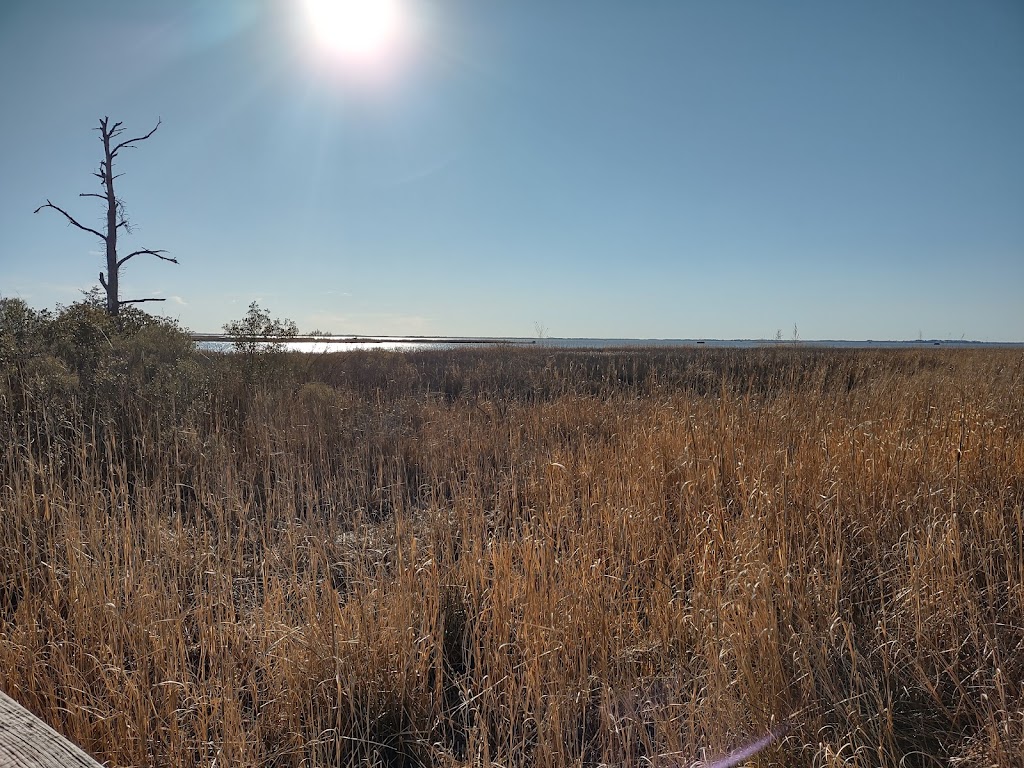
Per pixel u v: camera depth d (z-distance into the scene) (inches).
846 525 178.5
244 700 132.8
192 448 258.4
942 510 172.6
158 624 137.2
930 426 245.1
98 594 145.3
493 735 124.7
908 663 129.3
